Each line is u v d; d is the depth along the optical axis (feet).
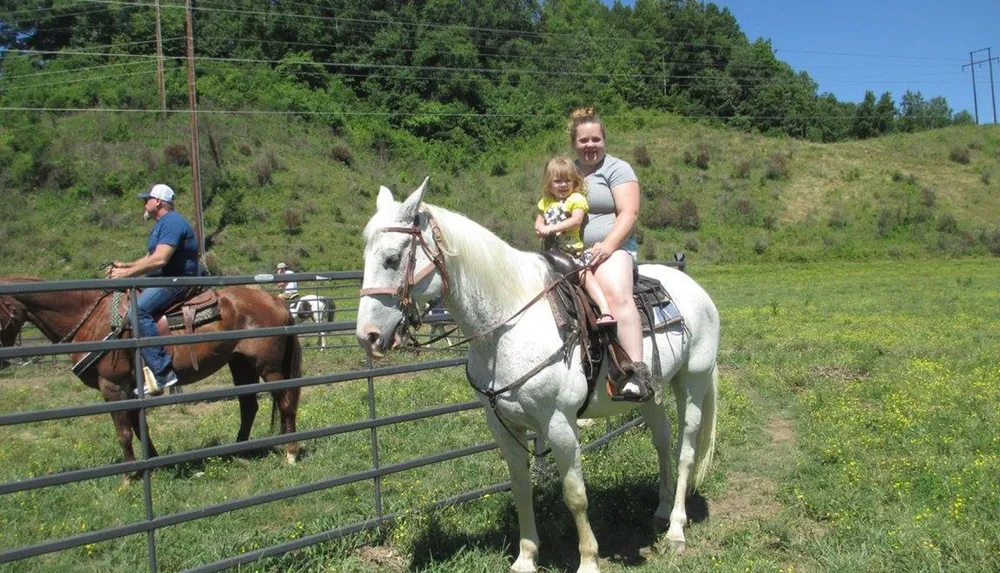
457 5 242.99
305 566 13.75
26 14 201.05
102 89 160.45
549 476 18.56
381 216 11.55
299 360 22.94
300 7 208.13
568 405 12.73
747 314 60.80
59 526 15.87
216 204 125.70
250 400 23.50
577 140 13.85
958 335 43.62
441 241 11.83
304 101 178.81
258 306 22.25
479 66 215.72
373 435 15.35
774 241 152.76
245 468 21.47
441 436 23.82
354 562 13.99
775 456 20.99
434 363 16.33
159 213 20.86
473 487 18.45
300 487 14.07
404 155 175.73
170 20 197.98
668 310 14.84
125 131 139.74
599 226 13.79
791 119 246.88
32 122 138.92
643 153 187.42
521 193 164.86
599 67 241.96
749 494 18.20
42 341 42.75
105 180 121.29
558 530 15.55
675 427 23.17
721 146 199.93
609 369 13.19
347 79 200.34
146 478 12.17
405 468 15.80
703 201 167.73
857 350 38.60
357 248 120.26
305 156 153.58
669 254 144.46
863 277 111.65
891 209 164.45
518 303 12.64
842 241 152.97
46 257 102.78
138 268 19.67
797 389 30.35
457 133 189.26
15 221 109.50
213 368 21.83
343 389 32.83
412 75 198.39
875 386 28.76
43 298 19.79
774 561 13.79
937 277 105.50
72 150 129.18
